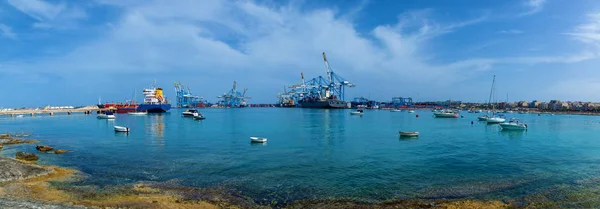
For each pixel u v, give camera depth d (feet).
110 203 66.23
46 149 141.38
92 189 78.95
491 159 123.75
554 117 548.72
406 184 87.40
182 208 65.67
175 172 99.91
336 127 286.46
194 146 157.69
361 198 75.31
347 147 155.43
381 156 129.49
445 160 121.08
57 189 77.87
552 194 78.28
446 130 261.65
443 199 74.64
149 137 199.11
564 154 137.49
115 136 205.05
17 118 438.81
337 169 104.78
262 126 295.89
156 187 81.92
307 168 106.22
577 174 99.50
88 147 154.71
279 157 126.41
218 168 105.81
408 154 134.82
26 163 99.91
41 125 305.53
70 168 104.01
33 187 78.33
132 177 93.09
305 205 70.18
